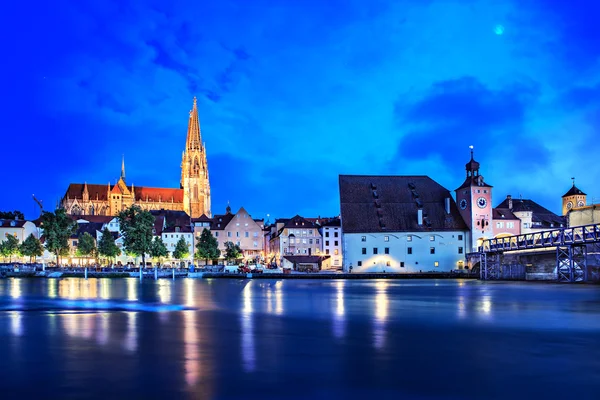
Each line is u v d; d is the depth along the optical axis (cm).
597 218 11938
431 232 14375
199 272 13438
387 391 1762
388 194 15012
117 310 4219
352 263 14200
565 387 1809
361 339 2742
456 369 2056
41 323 3331
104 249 17900
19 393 1716
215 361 2181
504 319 3653
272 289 7650
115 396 1688
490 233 14388
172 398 1670
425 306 4691
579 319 3641
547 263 10856
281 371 2014
